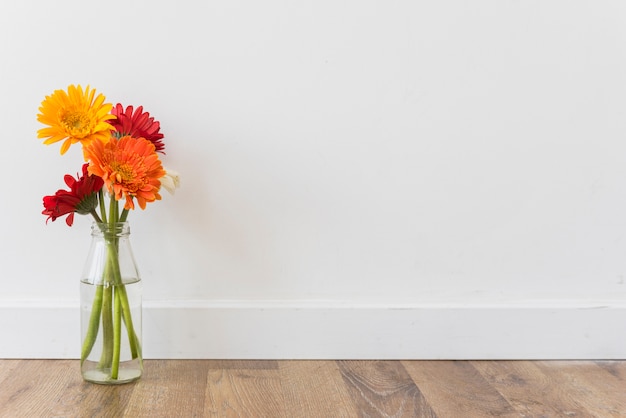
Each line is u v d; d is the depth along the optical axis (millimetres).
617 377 1683
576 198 1786
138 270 1611
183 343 1726
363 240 1756
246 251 1736
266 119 1710
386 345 1765
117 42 1666
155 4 1664
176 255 1724
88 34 1659
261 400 1480
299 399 1490
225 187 1718
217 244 1729
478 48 1731
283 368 1687
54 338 1704
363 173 1740
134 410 1414
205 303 1729
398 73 1722
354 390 1552
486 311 1775
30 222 1694
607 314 1806
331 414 1416
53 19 1651
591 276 1810
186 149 1703
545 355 1798
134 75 1676
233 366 1692
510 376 1673
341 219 1747
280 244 1742
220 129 1704
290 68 1702
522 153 1766
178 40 1676
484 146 1756
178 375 1619
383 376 1648
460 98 1739
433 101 1735
